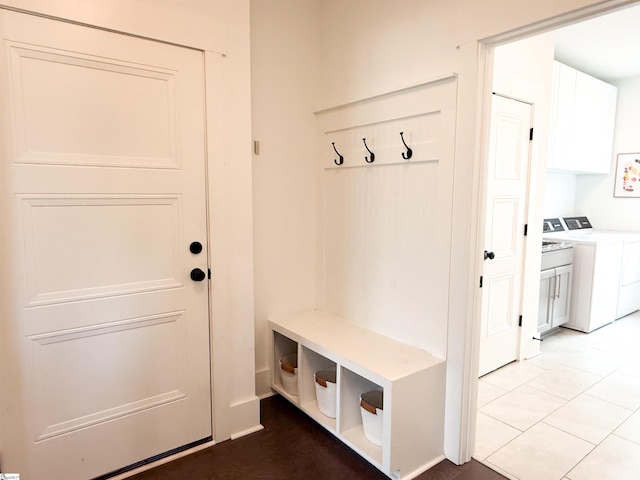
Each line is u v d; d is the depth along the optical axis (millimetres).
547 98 2959
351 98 2369
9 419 1581
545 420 2283
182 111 1851
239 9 1972
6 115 1490
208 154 1931
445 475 1850
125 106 1721
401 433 1785
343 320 2529
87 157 1658
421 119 1993
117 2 1651
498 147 2641
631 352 3287
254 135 2375
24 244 1560
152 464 1919
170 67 1801
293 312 2662
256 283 2479
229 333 2090
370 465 1933
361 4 2271
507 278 2879
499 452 2008
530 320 3139
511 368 2965
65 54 1578
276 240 2539
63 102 1594
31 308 1590
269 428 2225
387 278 2244
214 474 1863
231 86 1979
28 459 1633
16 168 1521
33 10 1501
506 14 1613
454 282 1878
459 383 1888
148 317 1855
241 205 2066
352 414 2074
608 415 2336
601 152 4270
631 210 4410
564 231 4375
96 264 1716
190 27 1827
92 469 1780
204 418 2062
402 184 2121
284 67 2455
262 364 2557
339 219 2533
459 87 1794
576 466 1899
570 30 3127
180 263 1917
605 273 3816
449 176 1869
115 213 1739
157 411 1924
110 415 1804
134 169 1760
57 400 1678
